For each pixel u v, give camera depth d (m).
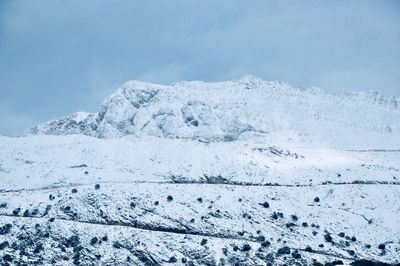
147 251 153.62
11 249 150.50
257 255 154.75
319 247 165.12
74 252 151.50
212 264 150.25
